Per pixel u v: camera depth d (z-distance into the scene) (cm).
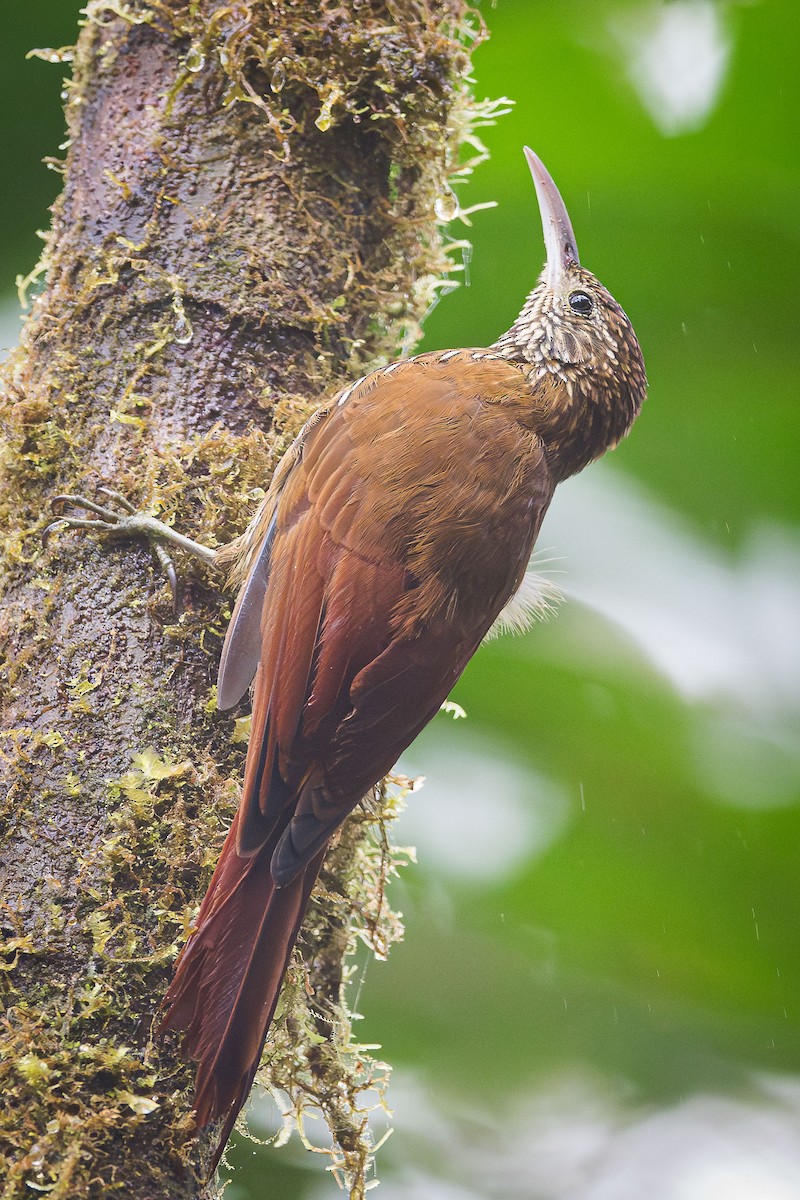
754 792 1184
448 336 1113
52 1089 579
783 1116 1223
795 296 1130
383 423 685
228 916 577
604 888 1196
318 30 716
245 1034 561
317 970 728
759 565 1212
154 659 645
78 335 692
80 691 634
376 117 739
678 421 1181
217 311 692
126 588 655
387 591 650
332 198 732
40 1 973
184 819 625
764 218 1103
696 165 1084
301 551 655
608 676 1180
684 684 1186
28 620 657
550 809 1201
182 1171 589
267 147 713
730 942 1199
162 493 665
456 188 1084
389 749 646
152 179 701
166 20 717
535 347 799
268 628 648
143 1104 577
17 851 614
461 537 664
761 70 1048
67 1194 563
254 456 683
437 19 767
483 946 1227
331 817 617
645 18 1047
